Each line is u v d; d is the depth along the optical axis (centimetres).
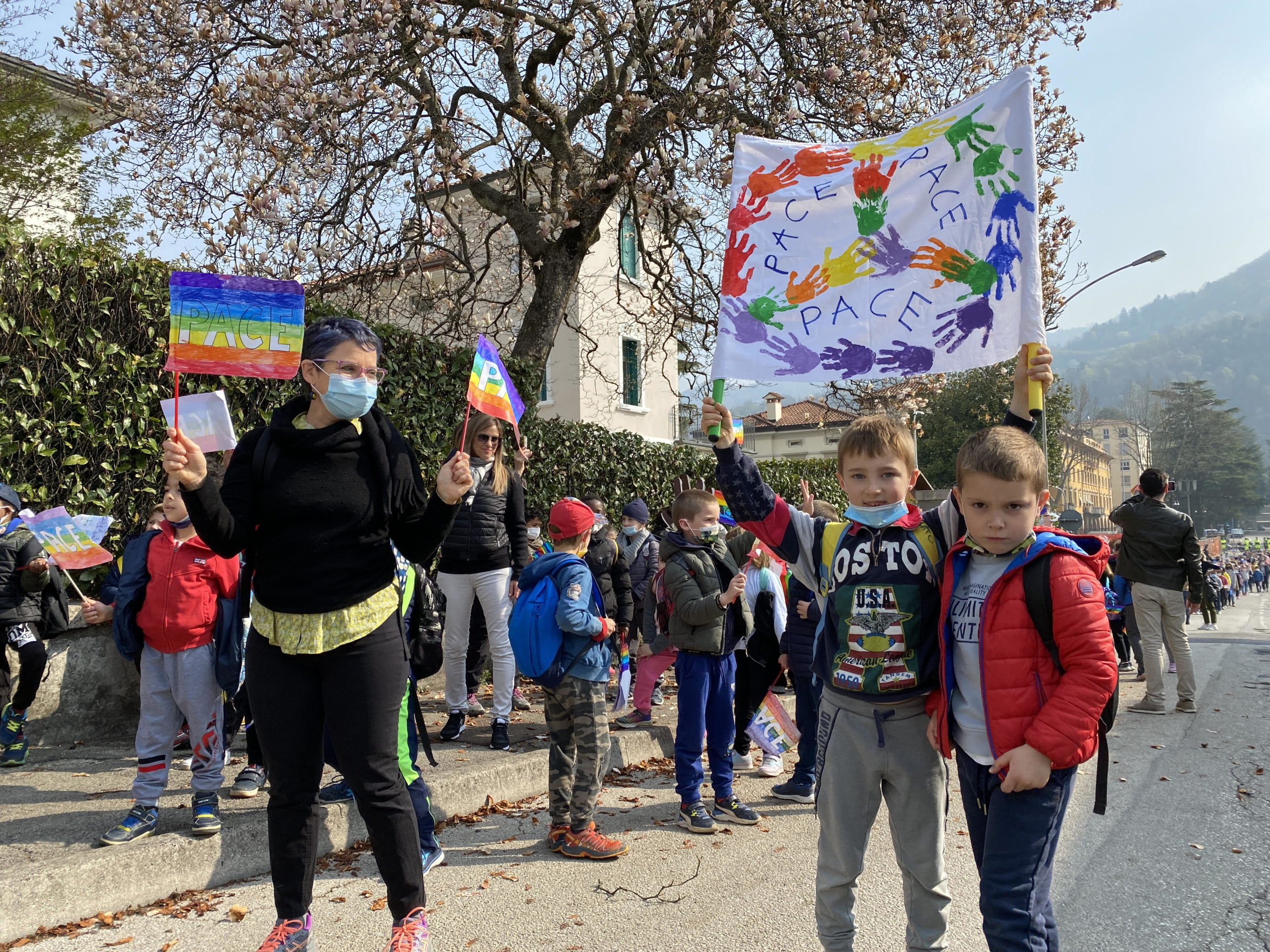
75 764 503
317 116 907
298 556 251
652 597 635
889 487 256
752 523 277
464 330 1209
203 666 371
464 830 436
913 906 253
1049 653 217
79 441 543
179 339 256
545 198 1241
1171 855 402
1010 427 236
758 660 545
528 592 409
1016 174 296
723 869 380
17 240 521
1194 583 746
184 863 350
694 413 1948
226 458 445
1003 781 215
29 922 305
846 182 321
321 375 255
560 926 319
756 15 988
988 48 1029
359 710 253
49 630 508
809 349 314
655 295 1509
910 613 246
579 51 1088
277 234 948
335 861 386
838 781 255
